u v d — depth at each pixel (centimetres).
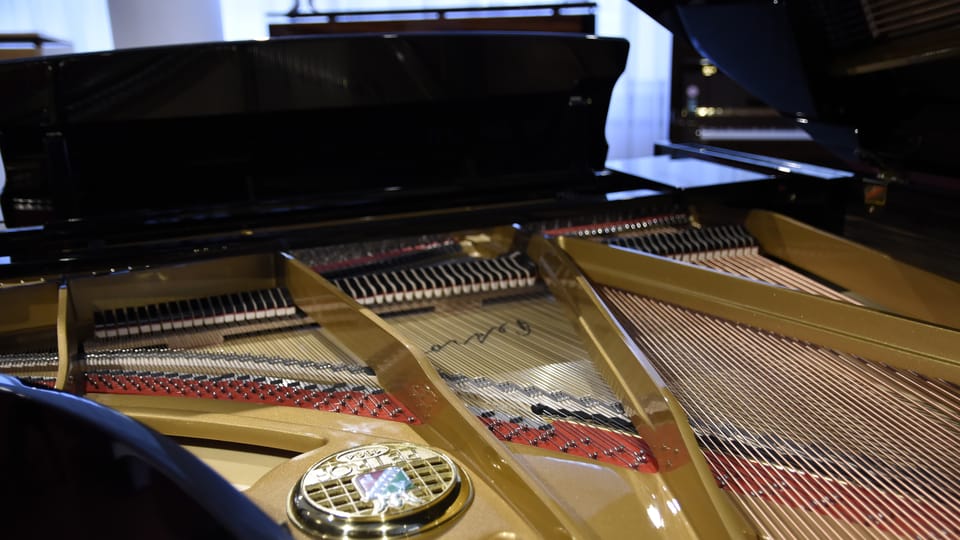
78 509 116
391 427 157
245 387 178
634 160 331
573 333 208
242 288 223
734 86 588
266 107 240
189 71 229
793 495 135
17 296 194
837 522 127
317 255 250
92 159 230
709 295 212
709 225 274
